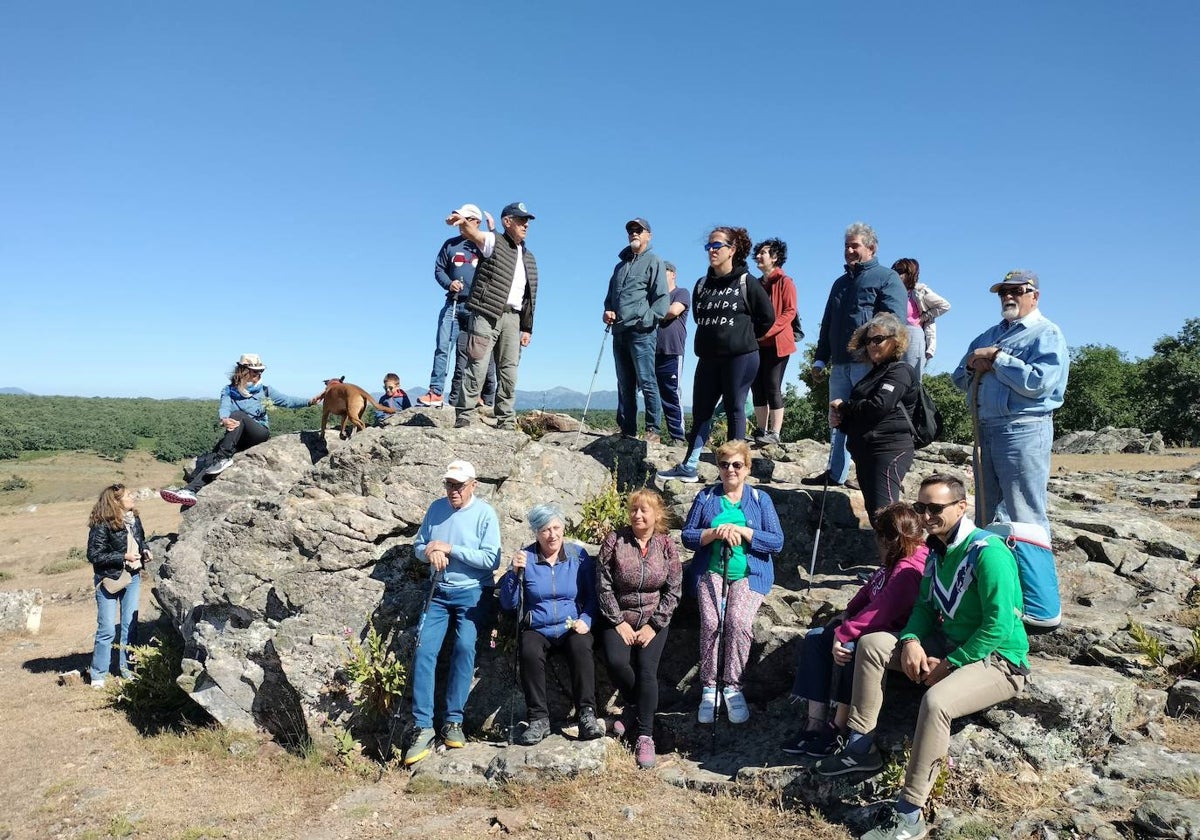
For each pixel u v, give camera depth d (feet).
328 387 31.42
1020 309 17.88
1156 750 14.71
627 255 29.14
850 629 15.92
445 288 35.40
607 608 18.72
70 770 21.84
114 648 32.76
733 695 18.29
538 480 26.04
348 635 21.74
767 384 31.09
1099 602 20.45
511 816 16.17
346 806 17.88
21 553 99.76
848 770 15.11
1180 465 50.39
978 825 13.39
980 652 13.89
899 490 19.10
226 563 24.98
